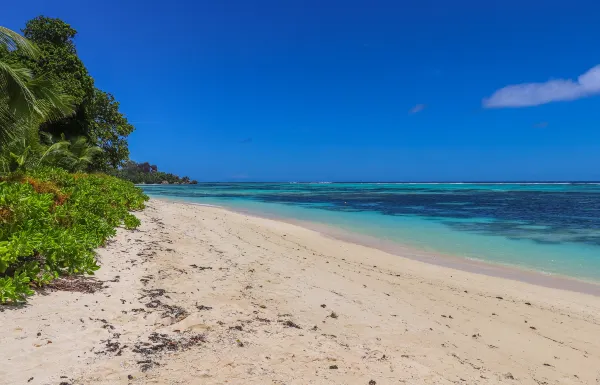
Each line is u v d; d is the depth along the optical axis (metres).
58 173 13.15
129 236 9.92
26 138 15.41
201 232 12.73
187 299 5.60
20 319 3.99
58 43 28.92
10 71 11.59
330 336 4.91
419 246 13.15
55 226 6.95
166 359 3.70
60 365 3.30
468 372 4.36
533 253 12.12
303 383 3.56
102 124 33.31
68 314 4.35
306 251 11.33
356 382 3.72
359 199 41.44
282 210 26.36
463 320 6.24
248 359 3.91
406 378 3.97
